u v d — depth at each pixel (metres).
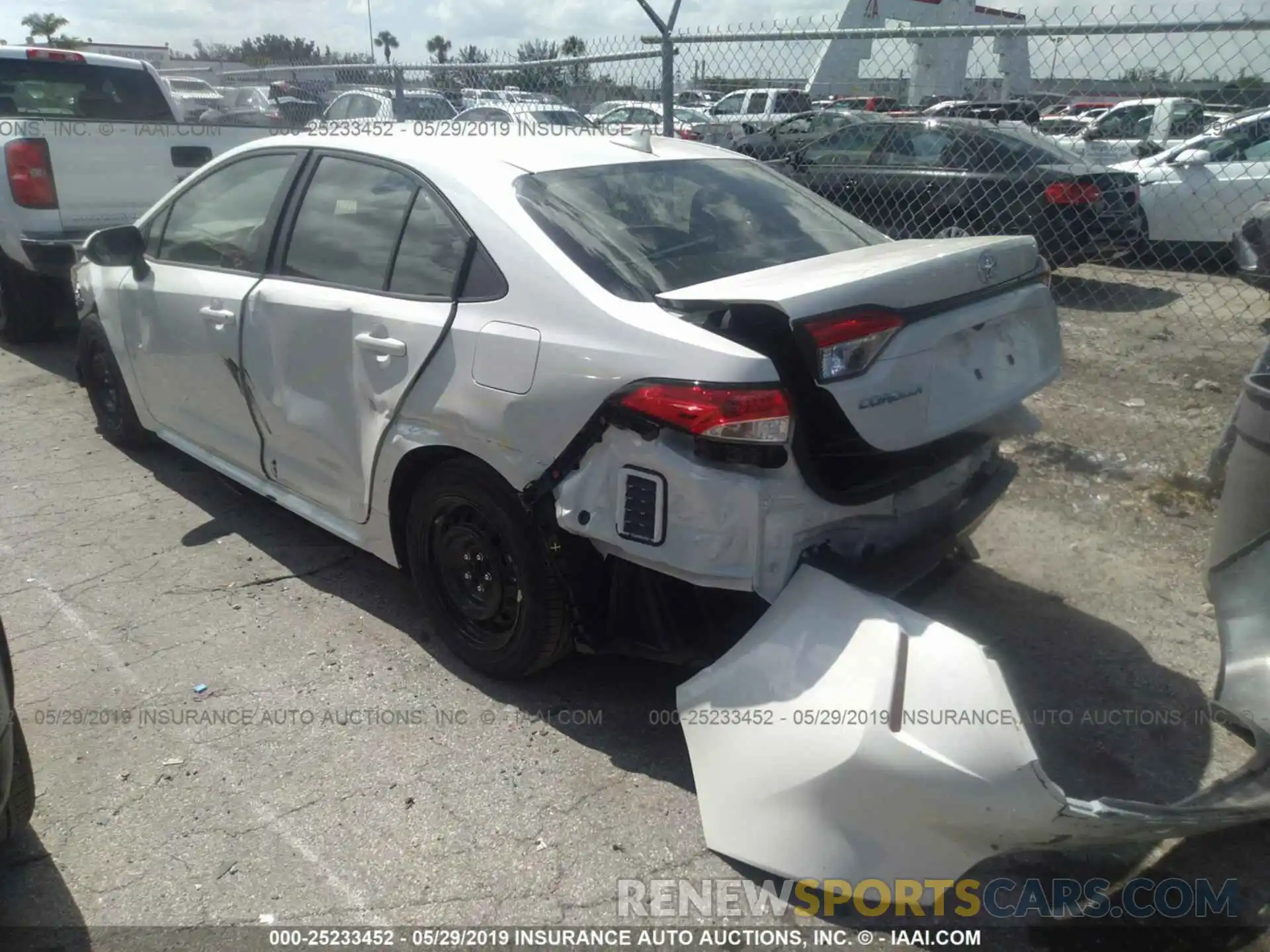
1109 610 3.85
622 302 2.85
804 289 2.58
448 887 2.59
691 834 2.76
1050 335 3.37
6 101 7.69
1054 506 4.73
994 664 2.37
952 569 3.62
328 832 2.78
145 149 7.18
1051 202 8.62
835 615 2.57
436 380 3.19
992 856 2.37
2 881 2.62
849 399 2.61
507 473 3.02
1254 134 9.15
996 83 7.04
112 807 2.88
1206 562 3.37
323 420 3.68
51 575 4.22
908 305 2.75
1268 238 7.30
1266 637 3.02
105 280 5.00
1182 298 8.73
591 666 3.54
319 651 3.65
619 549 2.79
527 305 2.99
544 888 2.59
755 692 2.62
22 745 2.55
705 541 2.63
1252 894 2.59
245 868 2.66
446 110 11.08
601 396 2.75
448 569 3.44
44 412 6.32
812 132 10.75
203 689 3.43
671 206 3.43
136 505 4.93
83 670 3.55
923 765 2.31
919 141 9.29
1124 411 5.91
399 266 3.41
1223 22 4.67
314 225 3.80
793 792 2.49
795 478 2.63
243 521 4.75
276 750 3.12
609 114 9.38
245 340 3.97
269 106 16.30
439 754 3.10
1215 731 3.16
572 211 3.19
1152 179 9.27
